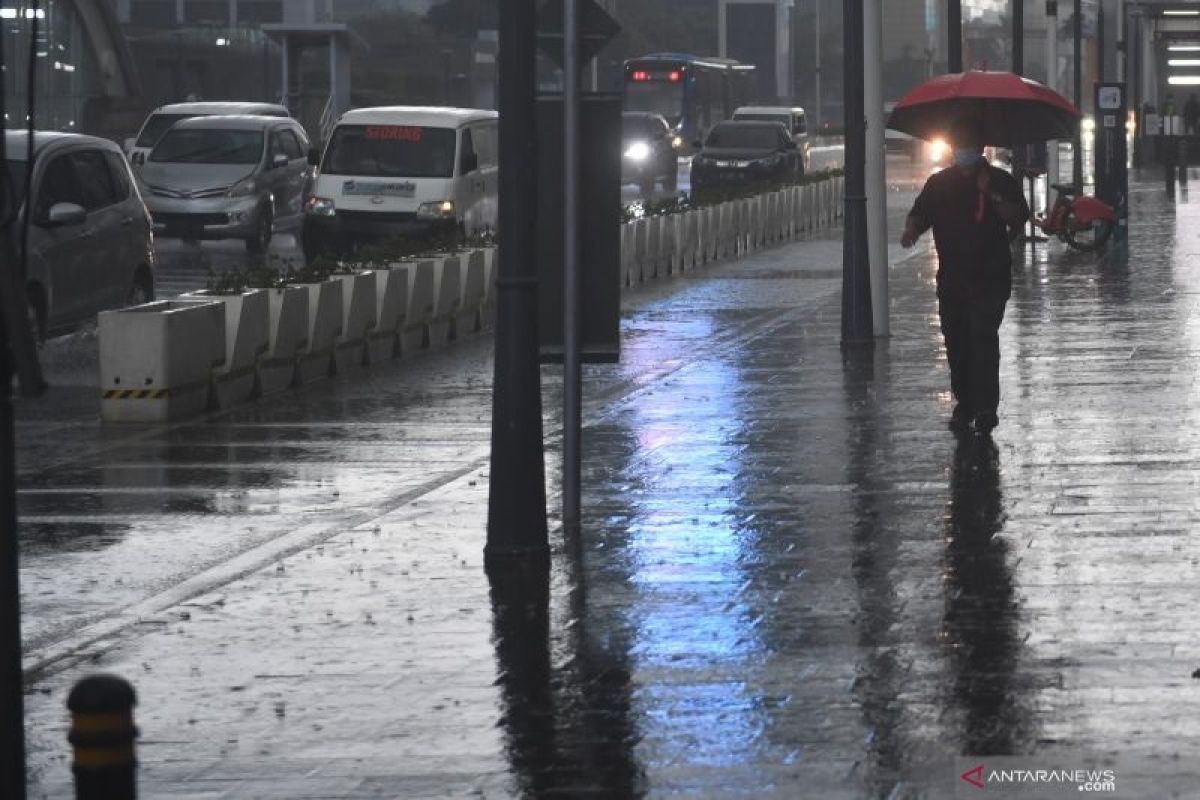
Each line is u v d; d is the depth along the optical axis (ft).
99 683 38.27
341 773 57.11
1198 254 264.31
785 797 53.31
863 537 88.58
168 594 83.56
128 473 115.03
